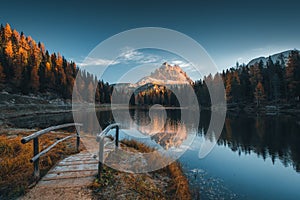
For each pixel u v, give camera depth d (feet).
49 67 162.91
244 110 116.26
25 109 95.40
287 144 33.06
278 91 120.47
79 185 10.09
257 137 39.24
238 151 28.78
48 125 53.57
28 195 8.82
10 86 126.00
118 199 9.29
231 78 141.79
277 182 17.42
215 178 17.43
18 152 14.79
